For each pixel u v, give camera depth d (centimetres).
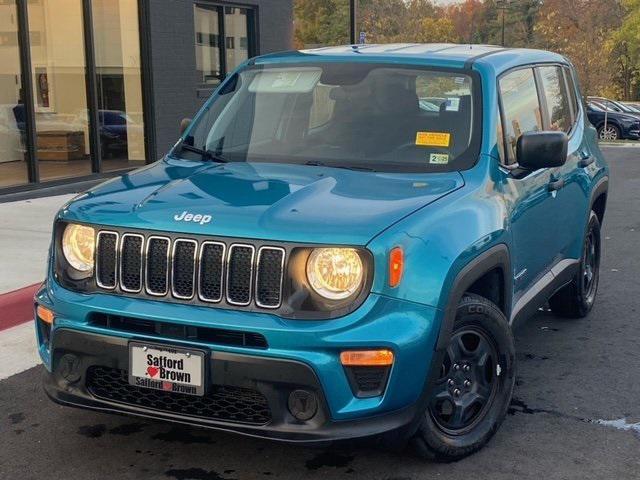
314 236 341
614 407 476
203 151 472
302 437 338
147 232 360
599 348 581
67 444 418
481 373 406
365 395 344
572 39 5506
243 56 1762
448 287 360
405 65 482
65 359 374
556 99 582
